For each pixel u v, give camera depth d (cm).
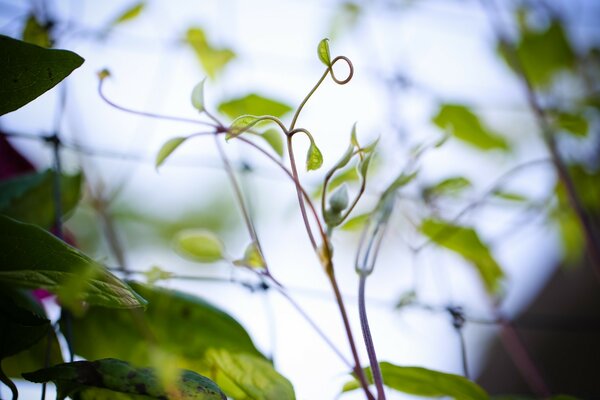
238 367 50
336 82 45
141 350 51
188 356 51
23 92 45
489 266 70
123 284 45
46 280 44
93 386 45
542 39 86
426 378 51
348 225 62
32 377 45
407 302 62
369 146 47
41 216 56
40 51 45
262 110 64
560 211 76
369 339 46
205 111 48
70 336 50
